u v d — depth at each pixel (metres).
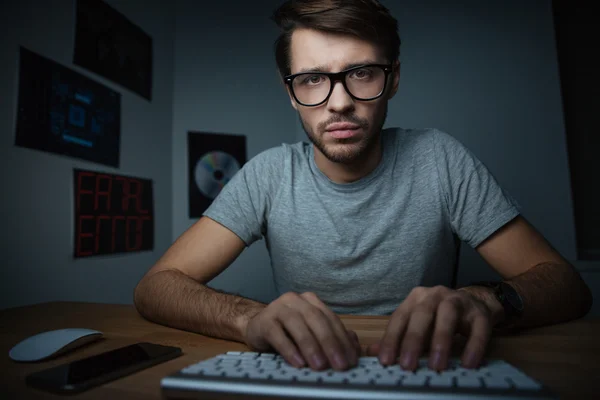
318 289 1.09
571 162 2.26
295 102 0.95
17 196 1.39
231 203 1.09
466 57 2.33
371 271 1.04
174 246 1.02
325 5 0.87
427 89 2.37
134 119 2.04
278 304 0.54
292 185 1.11
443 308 0.49
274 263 1.16
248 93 2.53
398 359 0.47
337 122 0.90
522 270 0.91
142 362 0.50
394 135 1.12
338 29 0.86
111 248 1.83
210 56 2.48
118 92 1.92
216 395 0.39
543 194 2.16
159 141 2.23
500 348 0.57
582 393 0.40
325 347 0.44
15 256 1.38
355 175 1.05
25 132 1.42
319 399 0.37
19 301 1.39
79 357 0.58
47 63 1.51
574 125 2.26
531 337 0.63
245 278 2.40
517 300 0.66
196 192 2.36
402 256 1.03
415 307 0.50
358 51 0.88
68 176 1.61
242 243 1.08
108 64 1.86
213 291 0.79
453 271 1.16
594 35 2.24
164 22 2.31
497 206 0.98
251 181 1.12
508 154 2.22
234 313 0.66
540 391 0.36
